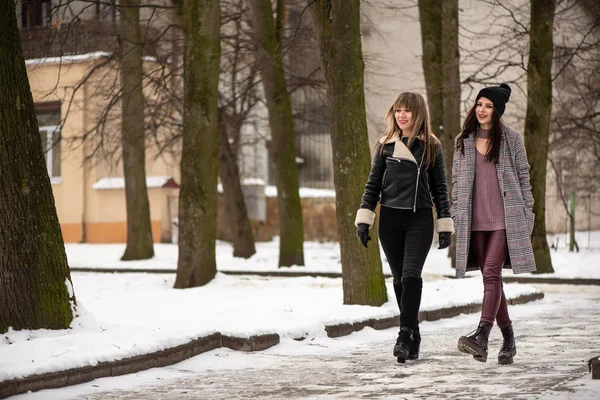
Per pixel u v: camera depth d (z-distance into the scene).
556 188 53.22
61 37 28.05
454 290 21.36
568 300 22.80
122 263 39.31
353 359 12.72
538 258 30.73
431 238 12.20
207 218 26.62
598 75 35.53
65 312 12.95
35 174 12.96
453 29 33.69
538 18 31.27
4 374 10.03
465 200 11.70
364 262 18.59
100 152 41.97
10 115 12.81
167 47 38.81
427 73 35.38
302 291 23.34
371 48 50.12
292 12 43.12
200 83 26.08
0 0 12.81
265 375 11.42
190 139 26.39
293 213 34.94
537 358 12.25
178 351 12.51
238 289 25.09
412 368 11.62
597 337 14.81
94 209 53.78
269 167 63.66
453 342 14.48
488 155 11.67
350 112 18.56
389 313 17.06
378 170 12.50
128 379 11.12
